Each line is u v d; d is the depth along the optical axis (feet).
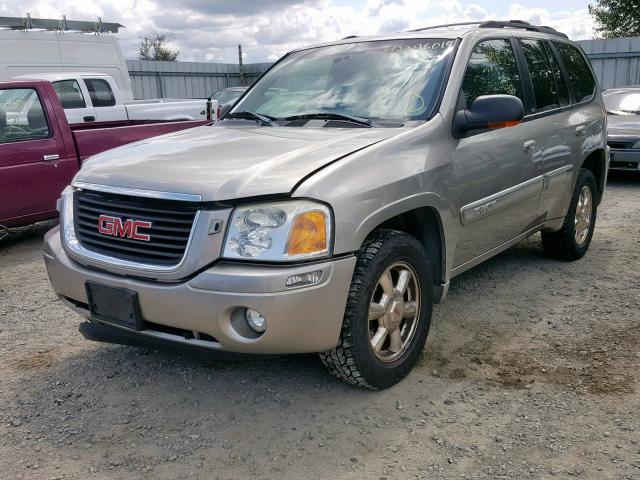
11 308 15.65
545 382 11.17
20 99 21.71
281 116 13.37
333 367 10.37
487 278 16.98
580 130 16.99
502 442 9.37
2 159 20.99
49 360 12.55
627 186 32.45
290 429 9.84
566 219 17.49
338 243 9.33
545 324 13.84
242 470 8.85
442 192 11.46
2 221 21.42
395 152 10.74
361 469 8.82
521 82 14.90
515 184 13.97
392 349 10.92
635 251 19.61
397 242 10.53
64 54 42.42
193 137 12.39
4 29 39.34
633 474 8.54
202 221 9.17
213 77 89.66
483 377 11.41
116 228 10.03
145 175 10.00
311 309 9.16
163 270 9.36
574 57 18.37
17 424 10.18
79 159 23.11
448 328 13.66
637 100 36.73
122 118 38.65
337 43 14.98
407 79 12.79
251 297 8.84
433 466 8.85
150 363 12.25
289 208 9.11
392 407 10.41
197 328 9.27
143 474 8.82
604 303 15.06
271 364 12.01
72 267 10.50
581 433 9.54
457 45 13.17
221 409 10.49
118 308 9.94
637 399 10.48
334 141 10.87
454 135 12.04
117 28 46.06
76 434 9.86
